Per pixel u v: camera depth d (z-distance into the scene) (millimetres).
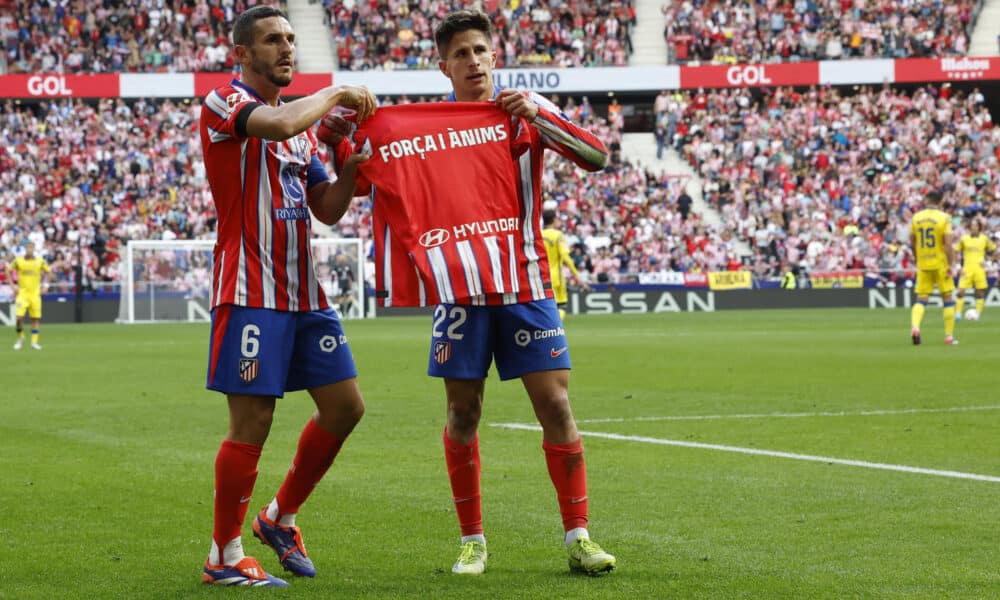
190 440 11781
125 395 16344
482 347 6457
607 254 51125
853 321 37344
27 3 55625
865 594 5664
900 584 5855
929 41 56344
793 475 9203
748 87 56906
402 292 6496
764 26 57375
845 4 57594
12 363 22922
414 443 11328
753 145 55156
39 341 31688
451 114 6523
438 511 8023
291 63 6266
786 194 53844
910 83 57375
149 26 56000
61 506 8266
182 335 34969
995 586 5801
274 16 6215
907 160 54625
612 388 16453
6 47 55219
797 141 55219
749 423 12508
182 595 5848
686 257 51500
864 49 56531
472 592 5820
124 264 46875
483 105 6543
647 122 59688
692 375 18453
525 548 6902
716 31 57219
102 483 9219
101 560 6637
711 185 54219
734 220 53281
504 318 6457
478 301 6398
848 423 12383
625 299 49719
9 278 46500
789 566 6273
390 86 55500
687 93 57219
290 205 6250
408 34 57188
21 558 6680
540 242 6598
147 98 55000
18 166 52562
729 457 10156
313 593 5859
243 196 6117
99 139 53750
